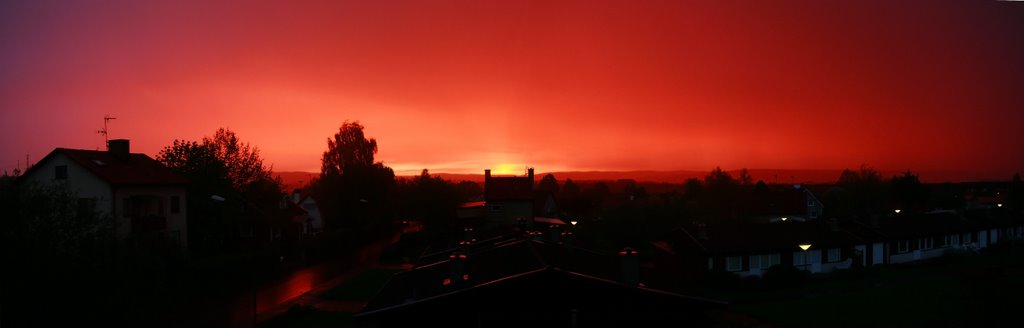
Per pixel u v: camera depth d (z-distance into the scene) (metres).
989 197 122.69
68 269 21.72
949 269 46.69
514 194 71.75
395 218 86.75
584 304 20.48
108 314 22.14
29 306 20.72
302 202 83.50
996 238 59.56
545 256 23.72
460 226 71.19
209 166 49.06
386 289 25.41
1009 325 23.03
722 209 89.44
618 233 58.00
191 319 31.58
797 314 32.69
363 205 74.75
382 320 20.72
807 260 44.53
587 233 58.09
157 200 42.75
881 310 32.88
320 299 37.25
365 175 75.75
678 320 21.12
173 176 44.88
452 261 22.33
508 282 20.27
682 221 58.53
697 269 42.25
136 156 46.19
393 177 86.94
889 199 96.38
